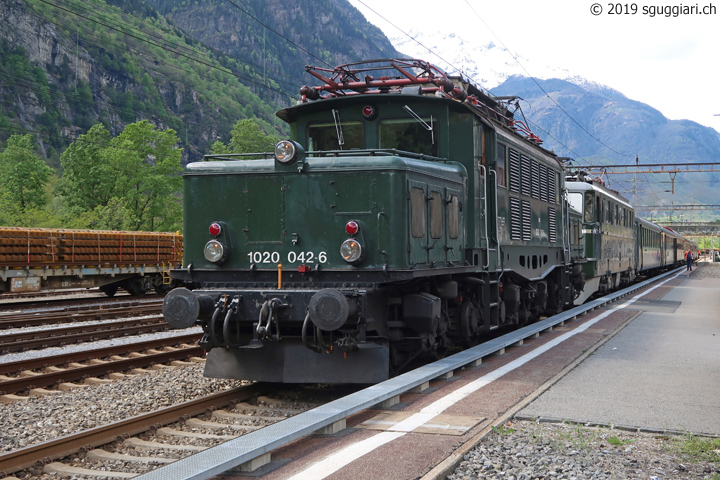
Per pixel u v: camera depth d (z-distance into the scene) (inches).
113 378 369.4
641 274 1553.9
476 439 208.1
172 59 7534.5
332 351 292.8
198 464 168.6
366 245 303.3
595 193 834.2
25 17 5954.7
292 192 315.0
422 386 284.0
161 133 2445.9
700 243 5600.4
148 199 2397.9
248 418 272.1
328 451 196.9
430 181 336.5
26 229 898.7
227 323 294.5
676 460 193.8
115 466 215.8
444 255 354.0
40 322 615.5
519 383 300.2
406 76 396.8
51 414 285.1
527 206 510.6
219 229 319.0
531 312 561.9
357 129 383.2
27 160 2378.2
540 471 182.5
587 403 262.8
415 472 175.0
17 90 5506.9
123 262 1035.3
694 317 629.9
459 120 386.9
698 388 293.6
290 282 311.0
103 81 6565.0
